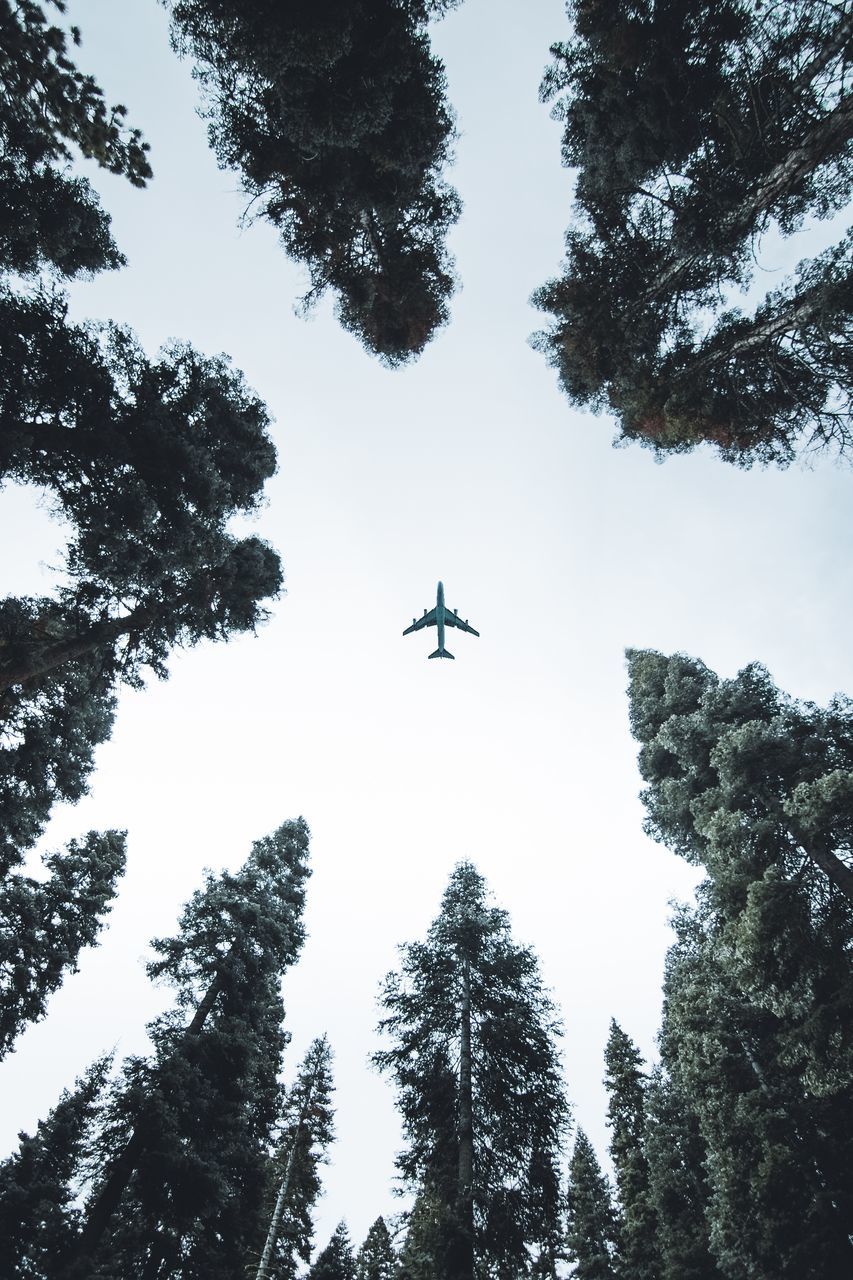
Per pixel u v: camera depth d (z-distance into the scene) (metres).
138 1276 15.39
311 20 8.84
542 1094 15.83
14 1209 15.75
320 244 13.05
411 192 12.23
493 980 18.02
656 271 13.27
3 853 17.62
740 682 19.31
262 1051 20.19
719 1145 16.88
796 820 15.88
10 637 12.89
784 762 16.83
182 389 13.85
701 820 17.55
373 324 14.62
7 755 16.44
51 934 20.19
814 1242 14.15
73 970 19.95
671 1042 23.53
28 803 17.42
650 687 22.94
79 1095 18.83
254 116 11.15
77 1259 14.08
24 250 11.72
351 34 9.70
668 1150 23.25
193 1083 17.02
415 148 11.27
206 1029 18.47
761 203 11.01
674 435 14.32
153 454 13.08
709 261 12.41
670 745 19.56
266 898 22.38
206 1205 15.57
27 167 10.82
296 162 11.53
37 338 11.43
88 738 19.33
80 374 11.84
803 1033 14.07
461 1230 12.16
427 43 10.48
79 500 12.91
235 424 15.12
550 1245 14.73
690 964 21.22
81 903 21.09
